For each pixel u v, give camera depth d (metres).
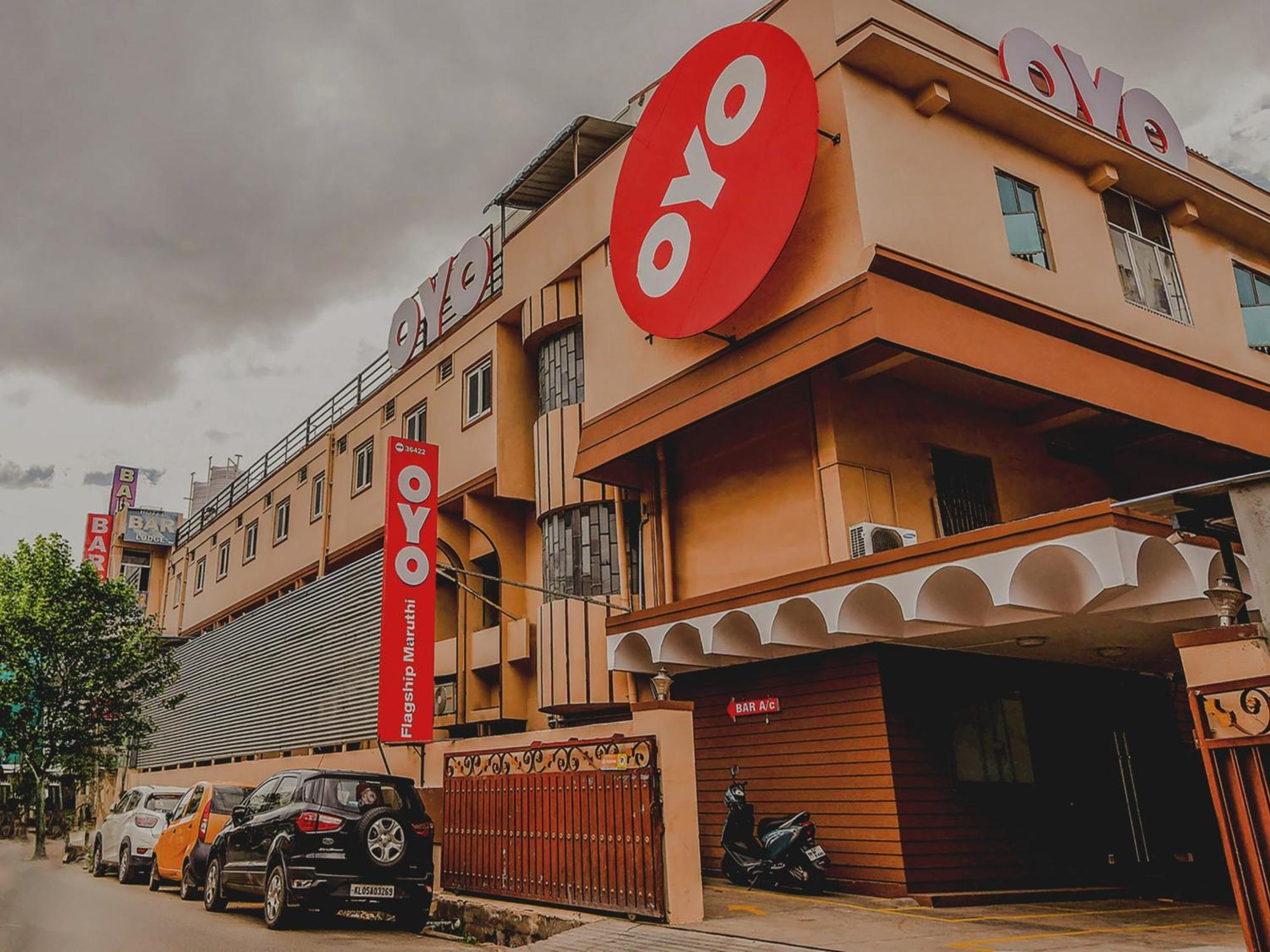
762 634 10.58
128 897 13.33
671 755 8.83
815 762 11.05
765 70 10.92
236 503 28.53
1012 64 12.23
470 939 9.80
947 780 10.66
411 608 14.47
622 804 8.99
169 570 35.44
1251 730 5.10
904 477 11.74
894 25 11.47
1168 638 10.99
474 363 17.58
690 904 8.56
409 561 14.66
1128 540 8.08
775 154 10.57
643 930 8.24
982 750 11.20
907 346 9.59
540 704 14.34
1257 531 5.35
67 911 11.45
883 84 11.02
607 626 12.87
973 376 12.02
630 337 13.27
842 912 9.16
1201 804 13.51
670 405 11.91
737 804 10.91
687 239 11.49
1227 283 14.85
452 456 17.78
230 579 27.92
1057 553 8.43
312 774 10.11
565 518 14.98
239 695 22.66
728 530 12.59
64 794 37.50
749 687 12.03
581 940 8.12
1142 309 13.09
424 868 10.00
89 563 24.61
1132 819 12.45
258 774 20.25
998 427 13.08
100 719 24.47
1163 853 12.58
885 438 11.73
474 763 11.32
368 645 16.94
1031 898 10.55
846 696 10.87
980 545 8.80
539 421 15.67
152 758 27.92
